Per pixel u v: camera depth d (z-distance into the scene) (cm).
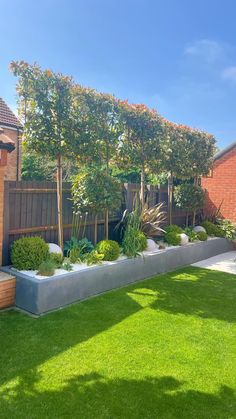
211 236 1184
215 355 424
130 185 909
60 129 651
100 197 705
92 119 712
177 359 410
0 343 431
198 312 575
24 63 625
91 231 820
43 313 534
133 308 577
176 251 902
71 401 323
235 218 1275
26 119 643
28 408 312
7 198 607
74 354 410
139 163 900
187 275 827
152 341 455
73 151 679
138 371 379
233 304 622
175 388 350
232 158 1277
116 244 736
